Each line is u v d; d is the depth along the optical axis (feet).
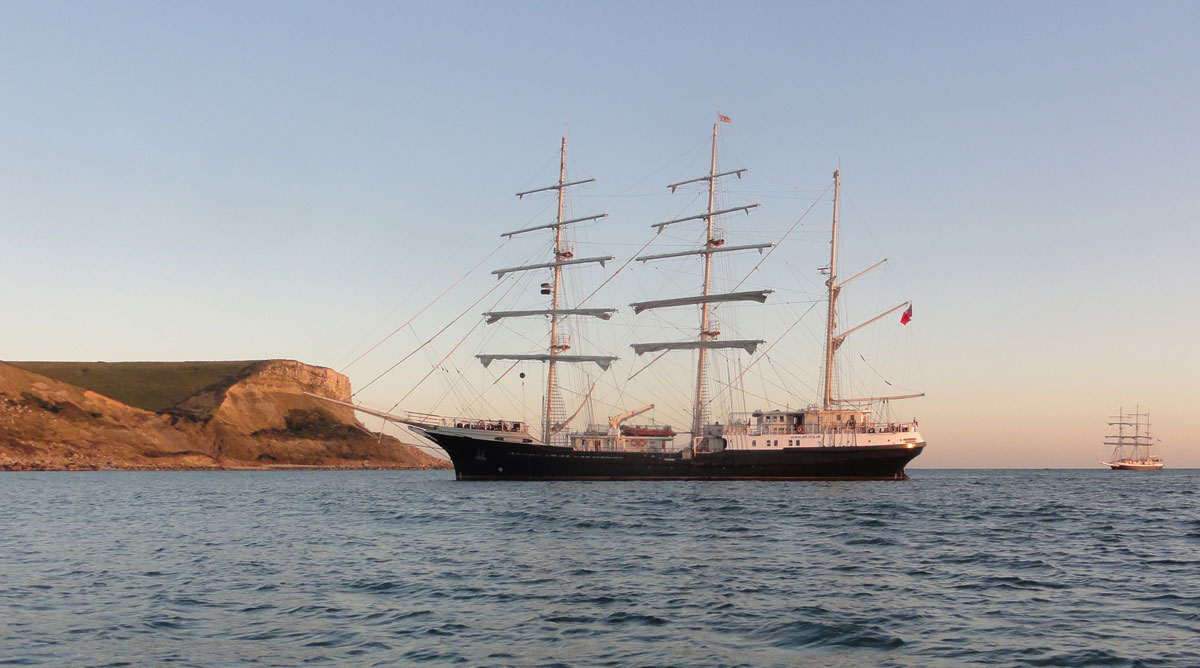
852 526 179.01
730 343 410.11
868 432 375.25
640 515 205.67
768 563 124.26
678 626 83.30
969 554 134.72
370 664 70.69
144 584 108.99
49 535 172.14
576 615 88.28
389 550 141.28
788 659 71.77
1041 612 89.45
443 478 566.77
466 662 71.00
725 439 384.06
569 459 378.32
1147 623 84.17
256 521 204.03
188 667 69.82
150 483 470.80
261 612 90.94
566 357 412.57
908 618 86.33
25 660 72.08
